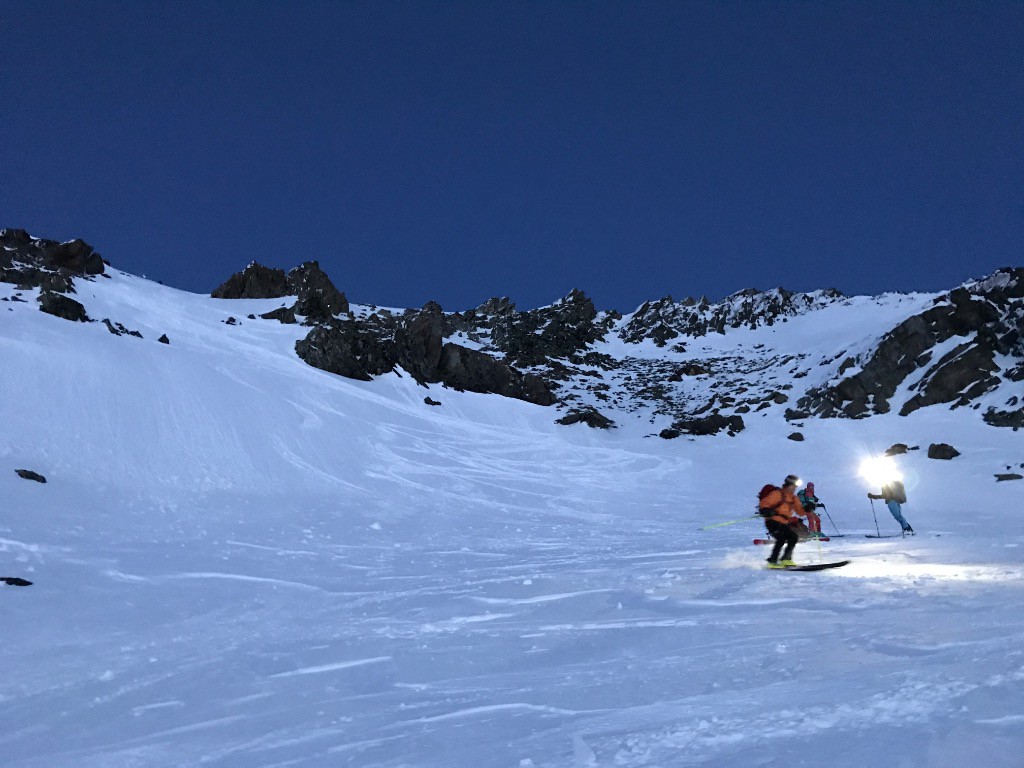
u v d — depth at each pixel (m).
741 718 3.32
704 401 46.38
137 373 25.19
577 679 4.88
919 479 29.28
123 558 12.70
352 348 38.69
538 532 19.02
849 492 28.38
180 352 29.56
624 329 68.19
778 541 10.72
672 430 39.78
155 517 16.77
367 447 27.88
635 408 46.28
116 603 9.95
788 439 36.94
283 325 42.81
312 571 12.76
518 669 5.59
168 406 23.97
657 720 3.58
